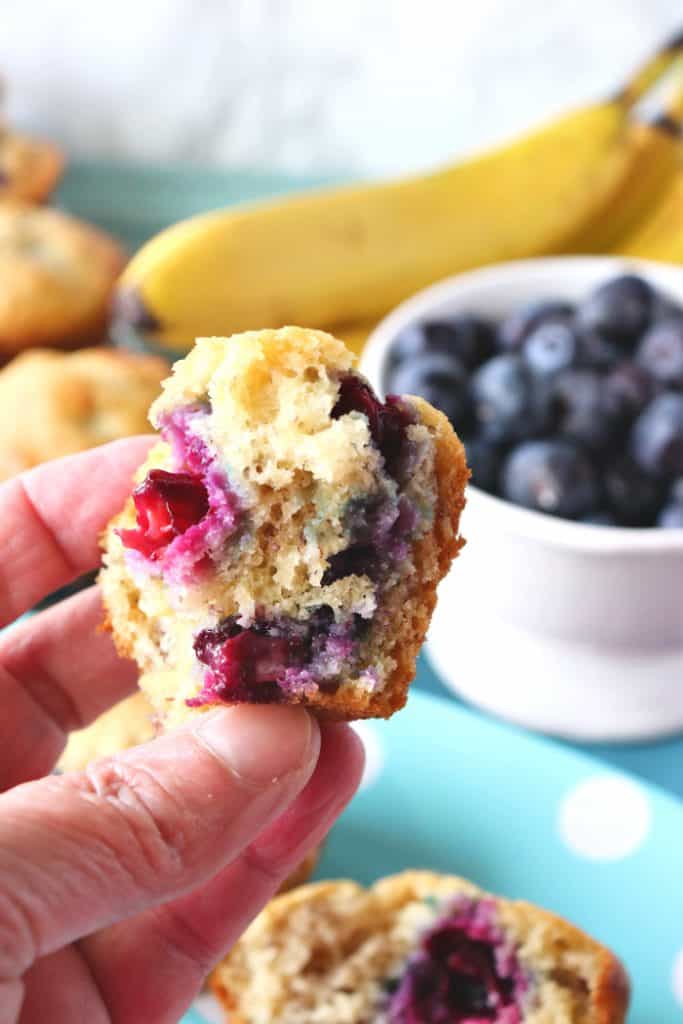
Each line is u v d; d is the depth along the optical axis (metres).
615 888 0.27
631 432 0.30
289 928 0.26
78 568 0.26
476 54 0.44
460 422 0.31
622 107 0.38
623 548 0.27
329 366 0.22
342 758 0.25
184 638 0.22
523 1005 0.26
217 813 0.21
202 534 0.21
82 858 0.20
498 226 0.37
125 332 0.37
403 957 0.26
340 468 0.21
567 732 0.30
